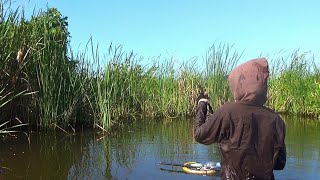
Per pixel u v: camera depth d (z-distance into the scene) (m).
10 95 8.03
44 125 8.68
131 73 12.27
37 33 8.75
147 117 12.86
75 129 9.29
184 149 7.64
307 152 7.23
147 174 5.88
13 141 7.75
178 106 13.28
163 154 7.17
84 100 9.59
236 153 3.06
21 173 5.74
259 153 3.05
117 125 10.63
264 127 3.08
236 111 3.09
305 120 12.47
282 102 14.70
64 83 8.86
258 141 3.06
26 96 8.45
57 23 9.80
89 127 9.64
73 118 9.28
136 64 12.70
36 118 8.63
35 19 9.14
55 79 8.70
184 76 13.71
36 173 5.78
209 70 12.65
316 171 5.95
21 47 8.12
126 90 11.81
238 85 3.16
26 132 8.49
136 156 7.00
